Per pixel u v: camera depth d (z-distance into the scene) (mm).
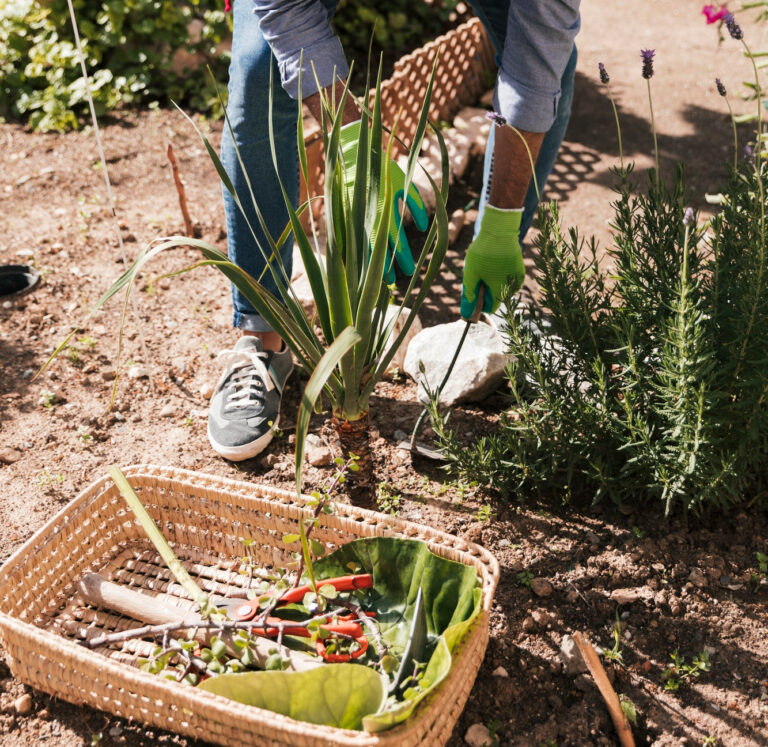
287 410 2510
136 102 4504
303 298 2846
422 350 2535
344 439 1885
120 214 3559
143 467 1989
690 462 1826
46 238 3373
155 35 4562
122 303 3002
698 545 2004
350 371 1731
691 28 5141
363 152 1608
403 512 2150
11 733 1710
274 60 2059
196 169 3949
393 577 1779
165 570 1976
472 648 1566
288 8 1795
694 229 1954
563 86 2320
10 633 1631
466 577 1658
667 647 1817
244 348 2467
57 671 1628
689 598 1895
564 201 3598
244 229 2318
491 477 2123
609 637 1838
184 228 3461
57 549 1866
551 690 1749
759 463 2023
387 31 4934
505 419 2135
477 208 3578
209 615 1683
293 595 1742
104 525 1975
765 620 1846
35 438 2449
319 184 3312
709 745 1637
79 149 4102
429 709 1434
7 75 4496
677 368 1806
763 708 1690
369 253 1798
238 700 1508
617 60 4812
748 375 1879
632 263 2053
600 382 1941
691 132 4066
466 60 4254
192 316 2961
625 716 1655
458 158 3781
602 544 2031
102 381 2662
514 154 1930
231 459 2332
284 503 1881
